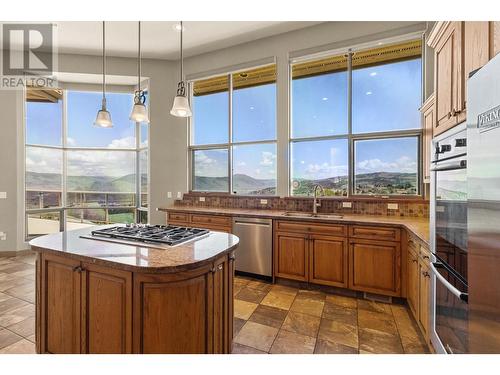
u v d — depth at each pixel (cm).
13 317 237
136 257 146
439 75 183
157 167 461
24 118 438
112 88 495
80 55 443
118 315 143
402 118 330
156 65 459
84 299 153
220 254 156
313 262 303
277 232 323
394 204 322
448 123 162
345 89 359
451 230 146
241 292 301
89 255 149
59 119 488
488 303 96
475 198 104
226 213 355
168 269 132
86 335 153
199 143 462
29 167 455
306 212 363
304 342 205
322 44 358
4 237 419
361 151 352
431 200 178
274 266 325
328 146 370
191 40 397
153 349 138
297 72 385
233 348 196
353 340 207
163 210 406
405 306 265
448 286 141
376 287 273
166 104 464
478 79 101
